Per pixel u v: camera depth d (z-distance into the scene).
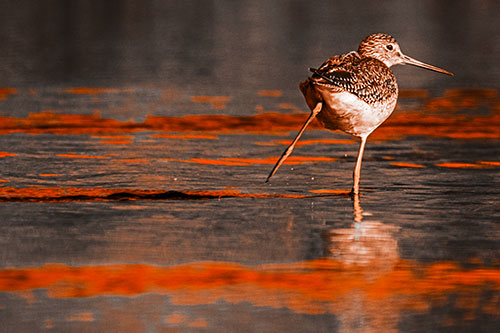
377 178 14.59
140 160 15.71
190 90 24.48
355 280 9.49
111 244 10.64
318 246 10.66
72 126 19.12
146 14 42.91
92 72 27.30
